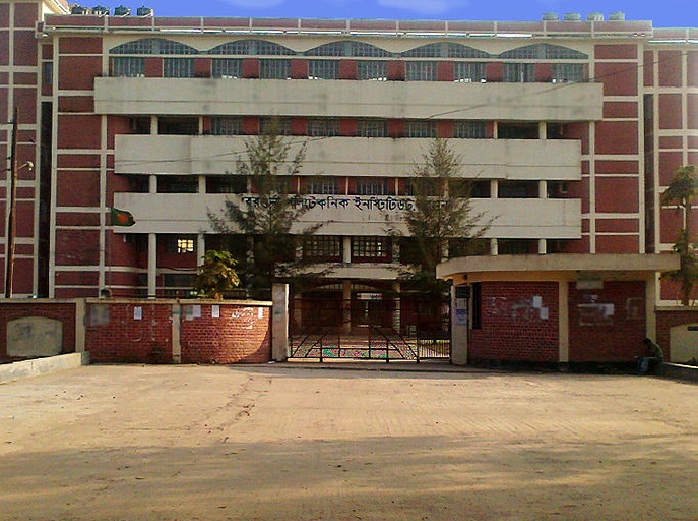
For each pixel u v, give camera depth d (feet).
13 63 197.16
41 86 197.06
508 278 83.15
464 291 89.20
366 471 29.63
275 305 91.35
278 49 190.60
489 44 192.03
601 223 190.60
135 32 187.62
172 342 85.15
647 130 200.03
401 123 191.93
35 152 195.83
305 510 23.80
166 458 32.19
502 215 188.24
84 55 188.55
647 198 200.13
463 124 192.13
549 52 192.24
